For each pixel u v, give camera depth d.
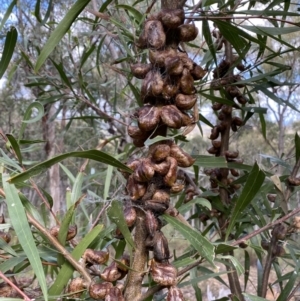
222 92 0.61
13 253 0.32
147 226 0.30
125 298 0.31
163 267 0.30
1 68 0.34
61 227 0.31
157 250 0.30
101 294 0.30
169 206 0.34
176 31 0.33
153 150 0.32
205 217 0.64
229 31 0.42
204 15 0.40
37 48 0.72
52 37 0.28
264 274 0.54
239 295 0.57
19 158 0.33
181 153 0.32
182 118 0.32
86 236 0.30
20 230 0.27
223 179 0.62
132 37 0.51
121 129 1.02
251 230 0.57
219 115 0.63
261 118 0.62
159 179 0.32
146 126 0.31
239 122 0.63
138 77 0.35
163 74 0.32
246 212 0.53
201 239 0.30
